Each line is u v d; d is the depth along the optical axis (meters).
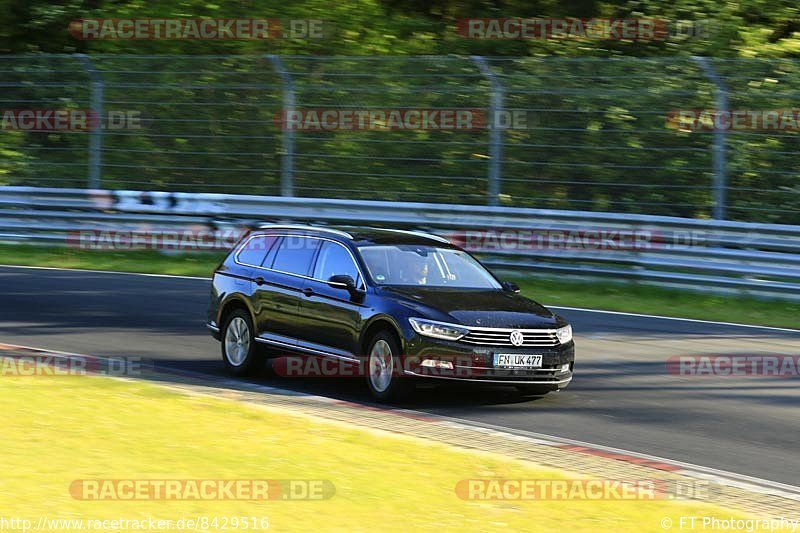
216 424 33.28
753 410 39.84
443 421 36.69
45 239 84.06
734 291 67.25
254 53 113.44
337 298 41.16
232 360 44.53
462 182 90.75
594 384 43.97
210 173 97.50
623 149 87.75
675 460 32.72
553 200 88.88
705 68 77.38
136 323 55.22
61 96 98.31
